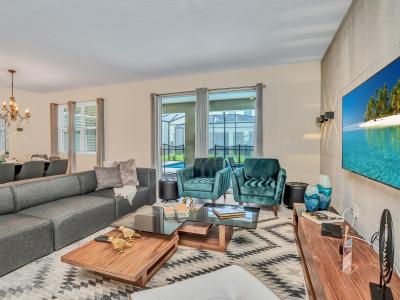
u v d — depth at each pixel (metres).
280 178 3.39
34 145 6.34
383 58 1.61
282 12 2.51
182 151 7.88
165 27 2.81
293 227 2.92
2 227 2.09
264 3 2.34
